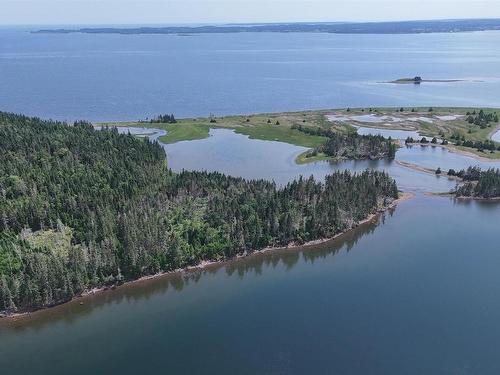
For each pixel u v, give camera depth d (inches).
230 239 5698.8
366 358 4087.1
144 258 5162.4
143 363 4047.7
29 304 4662.9
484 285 5152.6
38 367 4010.8
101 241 5177.2
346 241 6146.7
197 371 3951.8
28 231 5187.0
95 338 4350.4
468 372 3939.5
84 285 4904.0
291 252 5851.4
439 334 4379.9
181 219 5816.9
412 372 3934.5
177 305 4827.8
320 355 4121.6
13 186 5605.3
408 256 5772.6
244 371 3944.4
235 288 5123.0
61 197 5654.5
